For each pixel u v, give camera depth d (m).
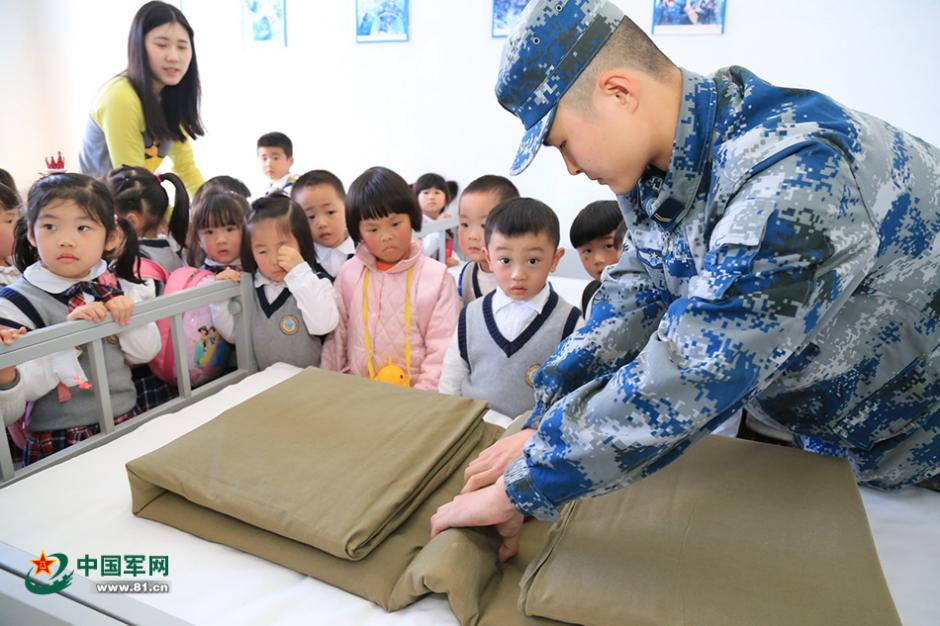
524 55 0.68
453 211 3.45
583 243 1.70
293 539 0.79
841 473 0.86
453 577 0.69
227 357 1.67
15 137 4.11
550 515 0.68
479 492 0.75
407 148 3.59
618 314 0.89
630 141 0.69
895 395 0.82
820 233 0.57
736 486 0.84
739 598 0.64
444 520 0.77
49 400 1.24
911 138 0.73
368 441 0.96
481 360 1.38
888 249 0.68
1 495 0.94
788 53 2.77
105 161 2.37
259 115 3.87
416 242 1.64
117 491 0.96
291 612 0.73
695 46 2.87
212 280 1.49
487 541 0.77
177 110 2.43
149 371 1.56
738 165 0.64
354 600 0.75
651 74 0.69
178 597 0.75
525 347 1.33
